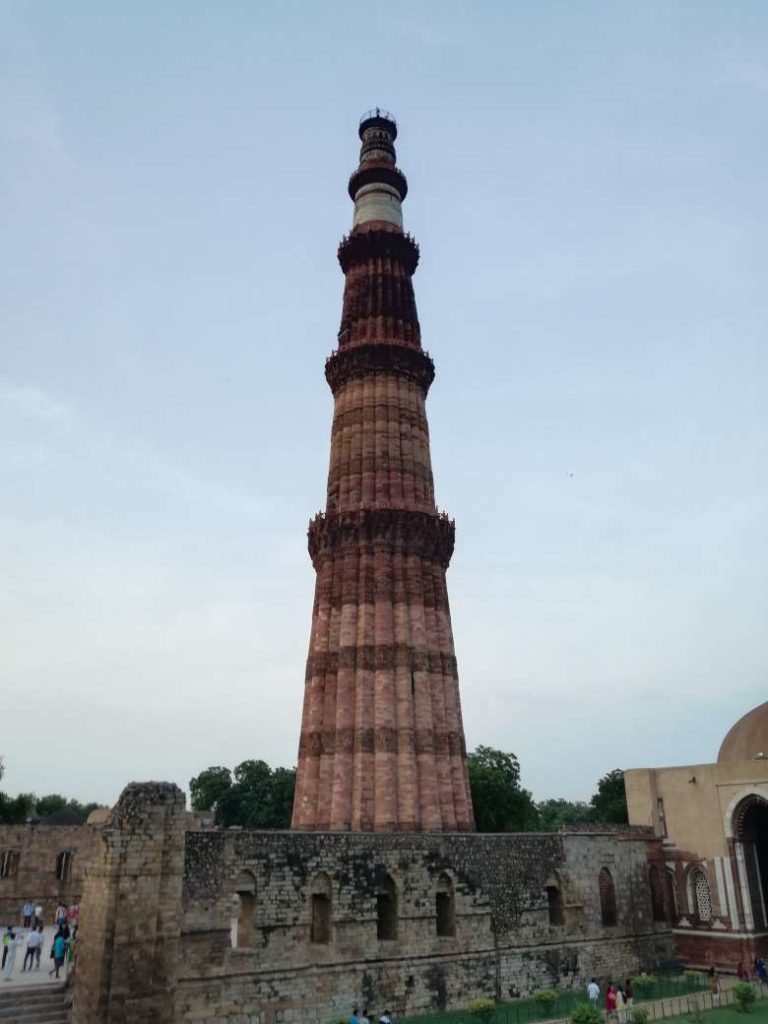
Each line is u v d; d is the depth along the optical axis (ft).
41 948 132.26
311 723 156.66
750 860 178.70
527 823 309.63
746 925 171.01
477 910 133.08
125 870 95.66
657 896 175.01
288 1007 106.93
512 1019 120.98
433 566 171.32
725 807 180.14
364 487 175.52
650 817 190.70
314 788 151.43
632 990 142.72
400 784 147.84
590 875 154.20
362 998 114.42
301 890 113.29
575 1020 113.80
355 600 163.53
